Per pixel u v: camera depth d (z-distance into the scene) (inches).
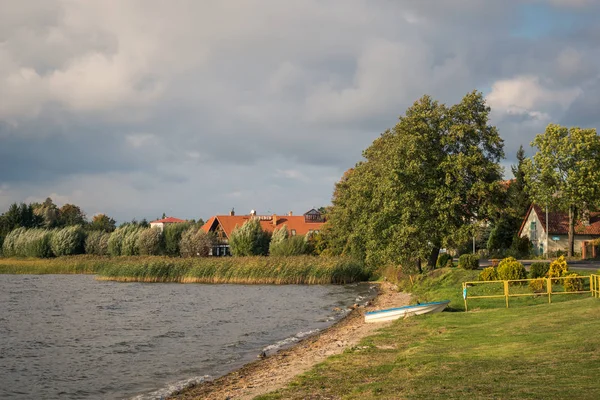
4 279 3189.0
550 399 420.2
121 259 3543.3
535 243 3041.3
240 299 2038.6
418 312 1167.6
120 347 1090.7
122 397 713.0
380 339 913.5
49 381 813.2
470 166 1758.1
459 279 1681.8
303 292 2327.8
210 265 2942.9
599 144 2571.4
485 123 1843.0
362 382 595.2
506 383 491.2
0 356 1005.8
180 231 4320.9
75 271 3745.1
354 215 2630.4
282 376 730.8
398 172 1750.7
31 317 1551.4
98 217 7445.9
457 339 791.7
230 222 5000.0
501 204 1833.2
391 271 2677.2
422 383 525.0
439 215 1723.7
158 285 2741.1
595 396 418.6
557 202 2659.9
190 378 815.1
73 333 1270.9
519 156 3663.9
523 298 1219.2
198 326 1373.0
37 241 4384.8
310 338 1148.5
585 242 2632.9
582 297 1141.7
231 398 625.6
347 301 1947.6
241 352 1027.3
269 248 3922.2
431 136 1811.0
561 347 642.2
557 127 2637.8
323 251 3442.4
